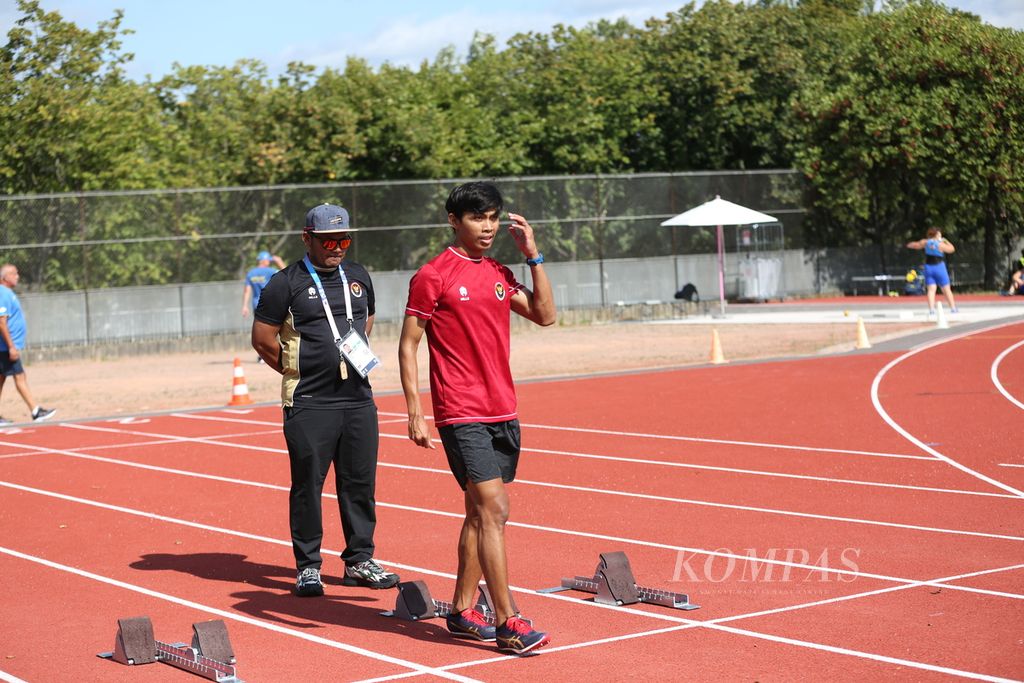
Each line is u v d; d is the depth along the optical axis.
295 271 8.02
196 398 20.58
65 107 35.25
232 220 31.56
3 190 35.25
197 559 8.98
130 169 37.19
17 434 16.44
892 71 41.94
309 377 7.91
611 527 9.52
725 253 40.12
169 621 7.29
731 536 9.05
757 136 47.72
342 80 40.75
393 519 10.17
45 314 29.42
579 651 6.32
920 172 41.84
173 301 30.88
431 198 33.84
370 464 8.07
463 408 6.41
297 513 7.89
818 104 43.03
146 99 42.53
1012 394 16.80
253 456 13.93
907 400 16.59
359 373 7.97
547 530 9.48
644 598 7.31
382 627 7.04
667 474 11.82
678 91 48.03
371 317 8.34
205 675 6.08
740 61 48.03
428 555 8.86
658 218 38.25
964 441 13.13
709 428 14.78
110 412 18.88
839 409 15.99
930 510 9.76
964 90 41.16
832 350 24.48
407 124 40.22
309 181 39.78
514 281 6.77
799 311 35.84
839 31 49.97
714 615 6.93
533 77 46.81
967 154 40.91
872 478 11.23
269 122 40.12
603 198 37.25
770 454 12.77
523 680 5.86
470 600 6.73
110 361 29.30
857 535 8.94
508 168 43.78
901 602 7.08
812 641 6.35
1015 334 25.84
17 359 17.62
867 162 41.38
